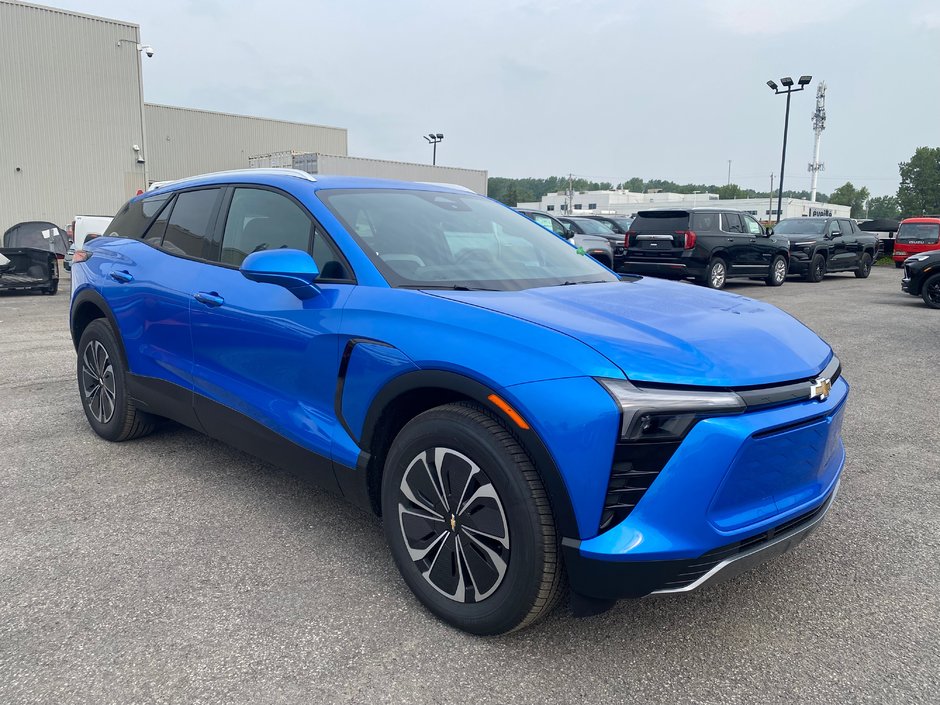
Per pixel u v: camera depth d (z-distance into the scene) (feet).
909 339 28.84
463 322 7.70
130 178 86.63
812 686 7.02
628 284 10.30
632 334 7.32
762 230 53.47
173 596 8.48
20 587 8.65
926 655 7.57
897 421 16.94
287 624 7.93
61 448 13.88
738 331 7.93
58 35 79.61
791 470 7.40
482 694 6.81
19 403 17.16
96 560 9.36
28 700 6.60
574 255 11.78
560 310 7.94
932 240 75.87
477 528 7.43
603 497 6.64
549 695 6.80
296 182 10.62
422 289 8.71
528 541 6.97
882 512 11.52
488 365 7.18
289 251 8.84
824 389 7.61
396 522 8.30
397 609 8.26
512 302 8.12
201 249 11.78
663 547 6.61
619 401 6.52
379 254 9.32
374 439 8.57
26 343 25.73
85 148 82.58
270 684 6.89
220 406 10.84
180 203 12.87
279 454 9.95
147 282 12.36
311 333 9.12
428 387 7.78
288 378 9.61
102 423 14.15
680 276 51.52
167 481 12.19
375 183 11.30
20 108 77.51
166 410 12.37
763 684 7.04
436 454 7.76
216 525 10.48
